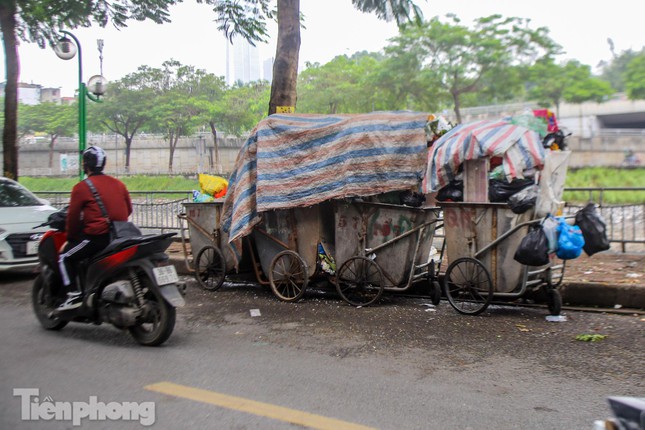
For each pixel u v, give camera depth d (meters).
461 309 6.39
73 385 4.13
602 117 43.25
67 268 5.35
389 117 6.77
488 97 37.00
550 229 5.55
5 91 13.01
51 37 13.26
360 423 3.42
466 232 6.26
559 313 6.13
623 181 38.12
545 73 35.50
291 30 9.57
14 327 5.94
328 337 5.44
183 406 3.71
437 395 3.88
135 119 49.81
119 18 12.60
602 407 3.67
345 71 41.41
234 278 8.48
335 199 6.92
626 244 9.59
